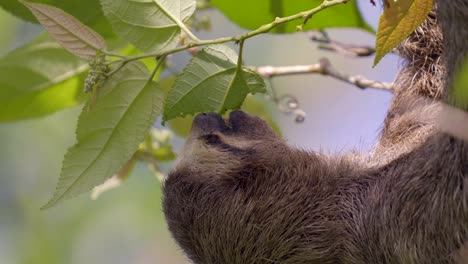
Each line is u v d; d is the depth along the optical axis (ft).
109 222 60.75
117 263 60.80
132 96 30.27
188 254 38.83
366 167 39.11
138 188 60.34
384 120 41.04
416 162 35.35
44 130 56.95
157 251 61.67
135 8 29.71
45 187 58.29
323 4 29.91
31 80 33.78
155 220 60.95
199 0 39.01
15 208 58.29
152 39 29.86
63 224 59.41
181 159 39.01
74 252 59.21
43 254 58.03
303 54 55.72
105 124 30.32
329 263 37.96
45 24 28.86
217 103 31.04
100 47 29.32
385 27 27.86
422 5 27.53
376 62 28.35
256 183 38.22
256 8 34.71
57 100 34.55
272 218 37.91
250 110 42.86
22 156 57.62
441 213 33.32
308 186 38.42
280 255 37.93
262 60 55.62
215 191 38.04
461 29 29.96
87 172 30.55
